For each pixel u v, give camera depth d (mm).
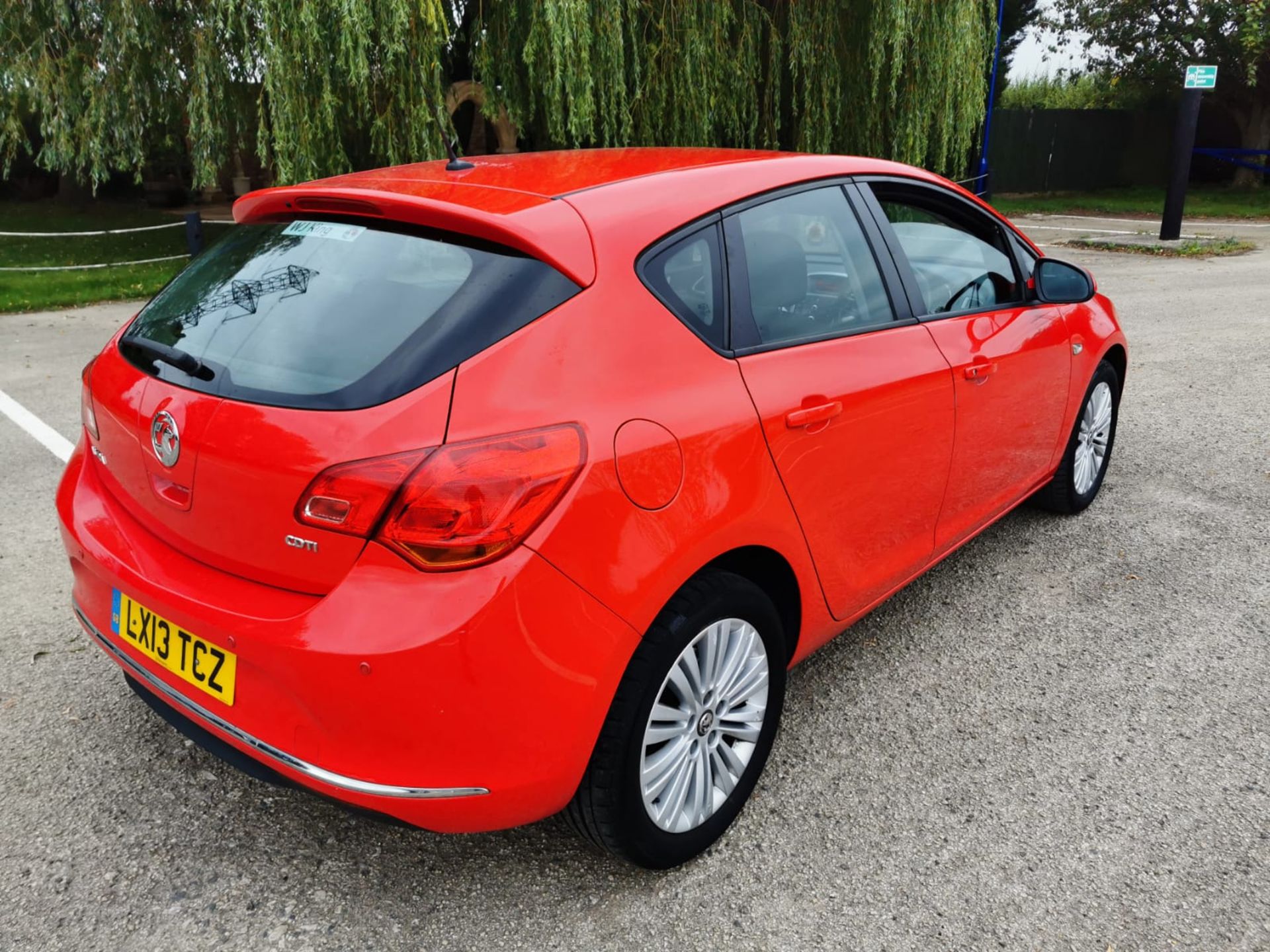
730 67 13469
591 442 1908
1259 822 2484
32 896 2248
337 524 1793
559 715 1899
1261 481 4945
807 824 2494
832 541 2615
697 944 2117
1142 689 3113
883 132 14938
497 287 1956
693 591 2145
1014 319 3496
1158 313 9672
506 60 12109
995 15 17422
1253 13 24203
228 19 10734
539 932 2154
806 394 2434
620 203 2215
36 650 3348
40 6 11945
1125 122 28031
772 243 2531
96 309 11078
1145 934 2129
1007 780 2662
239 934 2143
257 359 2037
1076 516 4535
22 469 5234
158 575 2104
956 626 3533
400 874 2328
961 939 2121
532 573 1815
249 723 1956
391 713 1791
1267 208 23594
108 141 12461
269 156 11453
